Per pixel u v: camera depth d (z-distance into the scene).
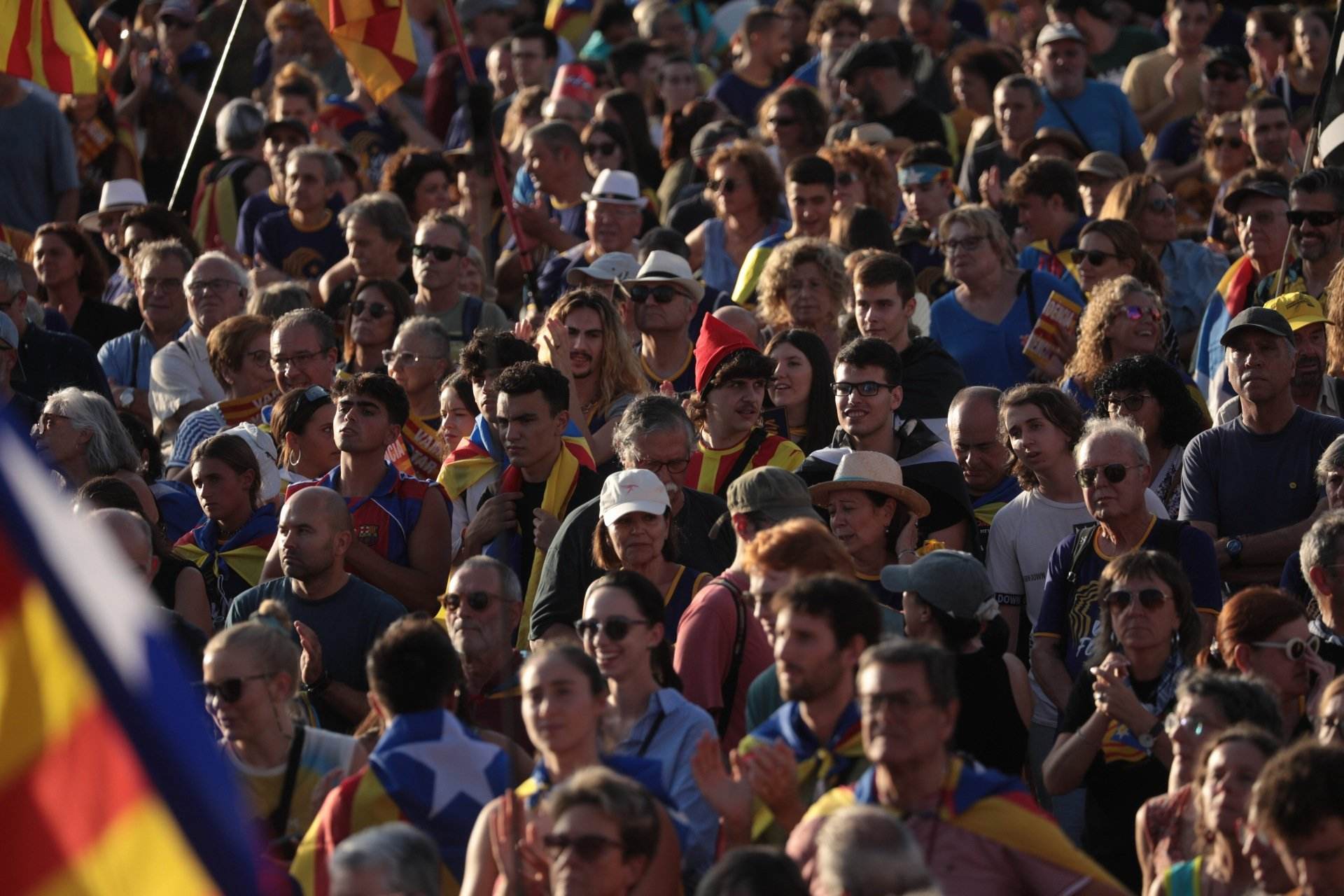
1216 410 37.19
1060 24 54.62
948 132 56.28
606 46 73.06
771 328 40.28
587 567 29.84
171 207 51.03
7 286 40.03
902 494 30.02
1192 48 59.38
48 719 14.71
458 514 34.34
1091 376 36.75
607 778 20.56
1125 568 26.11
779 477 27.72
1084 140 54.16
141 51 63.41
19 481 14.62
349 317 43.12
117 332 47.06
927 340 36.81
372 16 42.97
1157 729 24.91
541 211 49.16
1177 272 44.12
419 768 23.52
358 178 58.19
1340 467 29.41
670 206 54.84
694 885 22.81
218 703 24.72
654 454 30.28
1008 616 31.50
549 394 32.47
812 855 20.48
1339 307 34.53
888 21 64.44
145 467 37.88
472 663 28.27
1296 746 19.55
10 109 52.75
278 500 35.38
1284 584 29.55
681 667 26.52
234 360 39.94
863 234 43.94
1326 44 54.84
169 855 14.55
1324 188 36.91
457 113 66.81
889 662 20.61
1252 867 20.67
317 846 23.31
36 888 14.68
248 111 58.12
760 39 65.75
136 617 14.45
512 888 21.38
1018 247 45.88
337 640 30.47
